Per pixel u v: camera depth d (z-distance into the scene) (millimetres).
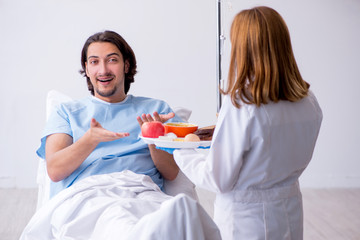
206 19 3607
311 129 1370
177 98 3674
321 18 3711
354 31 3746
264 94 1262
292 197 1374
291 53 1328
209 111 3711
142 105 2080
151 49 3598
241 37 1291
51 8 3469
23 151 3562
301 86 1331
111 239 1368
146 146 1966
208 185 1344
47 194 1993
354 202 3426
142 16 3559
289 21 3691
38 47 3490
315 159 3836
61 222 1599
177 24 3594
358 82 3791
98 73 1973
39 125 3557
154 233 1155
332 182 3848
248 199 1335
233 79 1318
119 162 1890
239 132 1271
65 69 3531
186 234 1156
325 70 3764
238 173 1337
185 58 3635
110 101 2039
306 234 2742
